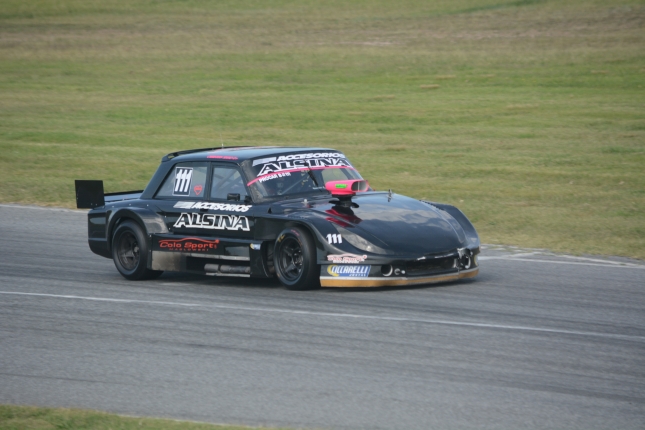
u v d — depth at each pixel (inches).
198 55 5969.5
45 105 4264.3
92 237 1499.8
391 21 7568.9
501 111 3641.7
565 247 1625.2
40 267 1529.3
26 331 1067.9
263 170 1330.0
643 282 1288.1
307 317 1083.9
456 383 816.9
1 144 3287.4
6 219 2049.7
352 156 2901.1
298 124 3565.5
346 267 1182.9
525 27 6545.3
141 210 1408.7
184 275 1465.3
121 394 815.7
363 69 5132.9
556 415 730.2
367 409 752.3
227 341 989.2
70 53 6186.0
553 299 1170.6
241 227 1295.5
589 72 4557.1
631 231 1759.4
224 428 696.4
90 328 1074.1
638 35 5698.8
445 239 1230.9
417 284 1269.7
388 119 3590.1
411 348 936.3
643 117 3339.1
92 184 1491.1
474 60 5231.3
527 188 2314.2
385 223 1225.4
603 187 2283.5
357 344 957.8
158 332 1042.7
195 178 1390.3
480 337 974.4
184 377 860.6
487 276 1339.8
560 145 2925.7
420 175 2556.6
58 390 834.2
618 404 755.4
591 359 887.1
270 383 831.7
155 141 3319.4
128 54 6097.4
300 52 5930.1
